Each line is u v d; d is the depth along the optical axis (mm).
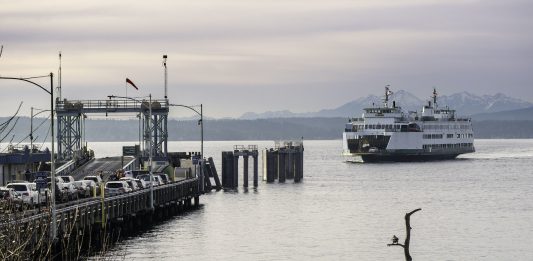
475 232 150625
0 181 156250
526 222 165625
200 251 126125
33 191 122312
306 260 121062
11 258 61250
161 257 119312
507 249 132000
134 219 146000
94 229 120750
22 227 84812
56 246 100375
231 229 150875
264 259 121625
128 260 115000
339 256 124562
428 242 138375
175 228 150250
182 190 182125
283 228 154000
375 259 122062
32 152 172375
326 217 173375
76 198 135750
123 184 147750
